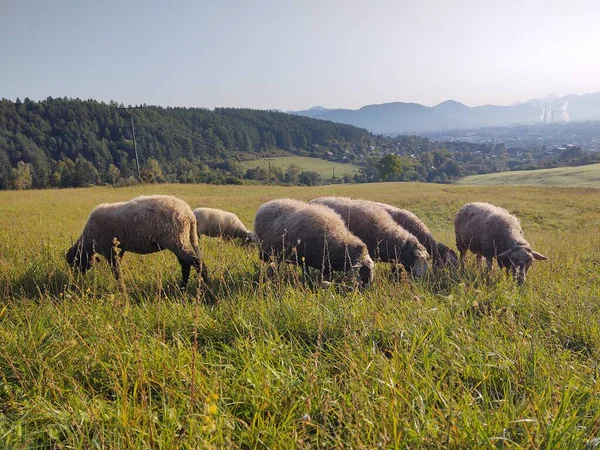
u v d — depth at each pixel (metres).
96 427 2.59
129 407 2.78
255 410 2.94
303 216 7.24
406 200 36.72
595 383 3.24
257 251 8.68
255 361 3.51
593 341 4.24
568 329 4.53
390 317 4.45
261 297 5.03
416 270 7.81
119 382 3.24
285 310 4.62
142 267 7.14
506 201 36.31
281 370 3.42
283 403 3.02
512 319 4.40
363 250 6.91
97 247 7.18
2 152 104.50
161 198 7.30
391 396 2.83
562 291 5.76
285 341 4.06
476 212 9.81
